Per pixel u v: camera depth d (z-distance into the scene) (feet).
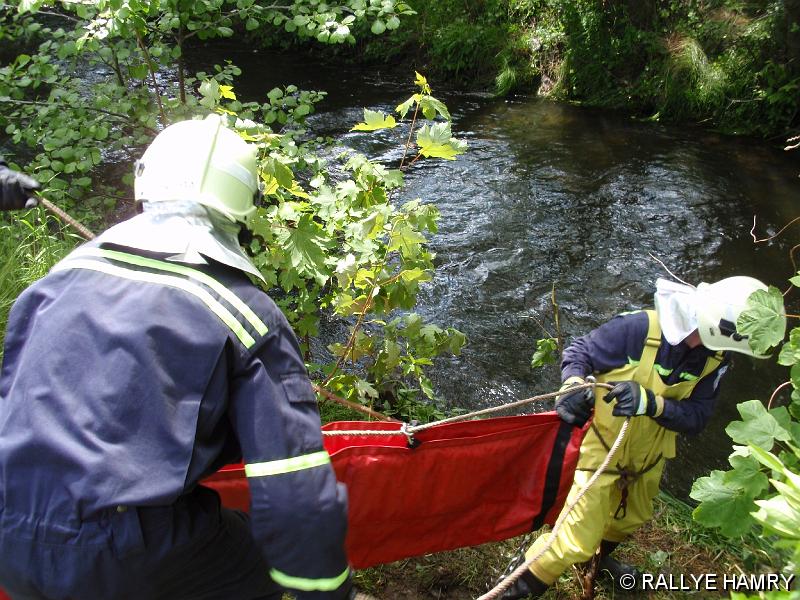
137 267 5.81
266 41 48.24
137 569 5.53
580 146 34.68
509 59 42.75
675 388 9.62
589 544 9.87
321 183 12.99
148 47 17.95
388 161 32.12
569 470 10.34
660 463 10.38
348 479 9.75
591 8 41.50
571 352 10.19
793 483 5.97
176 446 5.41
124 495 5.26
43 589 5.50
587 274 24.03
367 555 10.34
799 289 23.63
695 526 12.16
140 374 5.41
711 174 31.78
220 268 5.94
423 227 11.89
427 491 10.03
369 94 41.60
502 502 10.52
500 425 10.06
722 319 9.00
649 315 9.84
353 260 11.93
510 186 30.19
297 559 5.46
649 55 39.81
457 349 13.34
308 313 13.64
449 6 45.62
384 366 13.23
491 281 23.39
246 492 9.25
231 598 6.55
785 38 35.88
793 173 32.19
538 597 10.85
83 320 5.61
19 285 14.89
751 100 36.37
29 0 14.53
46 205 8.75
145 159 6.39
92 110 17.19
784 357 8.02
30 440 5.38
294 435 5.62
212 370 5.54
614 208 28.55
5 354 6.01
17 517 5.42
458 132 36.19
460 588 10.89
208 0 15.35
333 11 15.29
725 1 39.75
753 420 7.84
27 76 16.28
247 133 12.47
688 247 25.85
